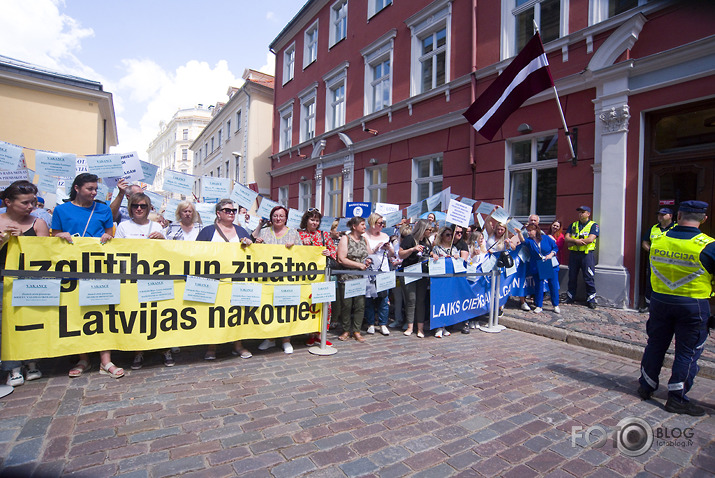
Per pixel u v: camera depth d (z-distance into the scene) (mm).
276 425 2785
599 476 2320
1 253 3229
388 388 3551
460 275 5496
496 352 4812
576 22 7398
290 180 17922
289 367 4039
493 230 6730
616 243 6621
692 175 6109
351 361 4293
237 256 4148
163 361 4059
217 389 3391
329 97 14945
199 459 2332
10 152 4273
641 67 6355
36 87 14859
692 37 5949
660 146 6465
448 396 3418
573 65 7398
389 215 6793
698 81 5863
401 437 2689
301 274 4438
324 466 2314
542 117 7832
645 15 6414
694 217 3287
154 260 3770
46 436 2508
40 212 5633
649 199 6523
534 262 6660
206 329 3957
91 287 3453
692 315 3156
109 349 3564
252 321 4199
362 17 13047
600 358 4668
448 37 9852
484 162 8953
